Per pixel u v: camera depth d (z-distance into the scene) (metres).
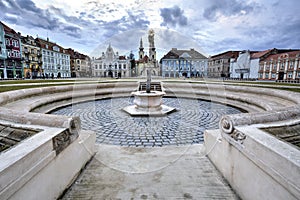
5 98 6.05
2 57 35.97
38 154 1.52
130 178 2.34
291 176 1.25
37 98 7.71
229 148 2.19
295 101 5.79
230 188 2.14
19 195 1.32
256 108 7.30
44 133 1.90
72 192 2.05
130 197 1.97
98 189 2.11
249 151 1.75
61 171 1.94
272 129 2.09
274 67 40.34
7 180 1.20
